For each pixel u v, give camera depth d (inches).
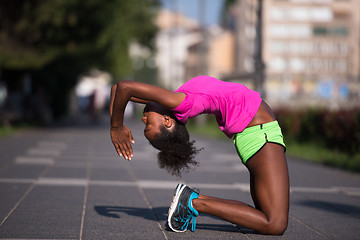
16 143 604.1
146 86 156.0
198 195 173.2
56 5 868.6
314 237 178.5
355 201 261.3
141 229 183.0
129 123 1411.2
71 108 2030.0
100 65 1031.0
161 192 271.3
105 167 386.6
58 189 272.1
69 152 507.5
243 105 166.2
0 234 171.2
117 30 936.9
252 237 173.3
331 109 569.0
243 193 275.4
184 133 164.9
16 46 916.6
